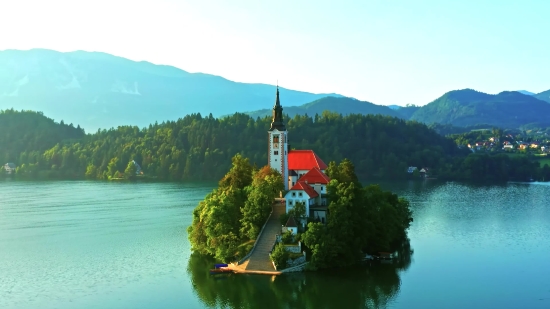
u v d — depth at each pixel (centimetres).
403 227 19250
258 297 13588
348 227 15738
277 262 14938
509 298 13462
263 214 16750
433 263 16500
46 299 13625
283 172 19938
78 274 15750
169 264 16638
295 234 15812
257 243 15988
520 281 14775
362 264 16150
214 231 16638
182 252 18138
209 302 13300
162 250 18450
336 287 14162
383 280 14738
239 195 17850
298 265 15212
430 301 13262
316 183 18000
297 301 13300
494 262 16662
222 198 17175
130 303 13262
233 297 13600
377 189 19000
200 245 17525
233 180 19288
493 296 13588
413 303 13138
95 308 12962
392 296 13588
